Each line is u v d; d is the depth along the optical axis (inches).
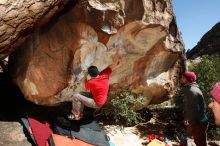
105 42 232.1
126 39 242.4
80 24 221.5
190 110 214.1
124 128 273.6
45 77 235.9
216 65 326.6
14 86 275.6
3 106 235.8
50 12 203.2
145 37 251.0
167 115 328.5
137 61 261.7
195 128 213.8
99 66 244.5
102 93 186.4
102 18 221.3
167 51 270.2
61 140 186.1
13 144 179.9
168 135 275.6
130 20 233.1
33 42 237.1
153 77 282.0
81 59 234.2
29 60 238.7
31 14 189.9
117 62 250.5
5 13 178.1
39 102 245.9
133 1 232.2
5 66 284.7
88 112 196.5
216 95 60.4
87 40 227.0
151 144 231.3
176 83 301.4
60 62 231.5
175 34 280.1
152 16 244.7
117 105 268.2
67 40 225.9
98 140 199.6
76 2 217.8
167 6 264.7
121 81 267.0
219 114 59.6
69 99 247.6
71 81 237.1
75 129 197.5
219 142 268.2
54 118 206.2
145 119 311.4
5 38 188.5
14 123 199.5
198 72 313.9
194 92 212.2
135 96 283.1
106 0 223.6
